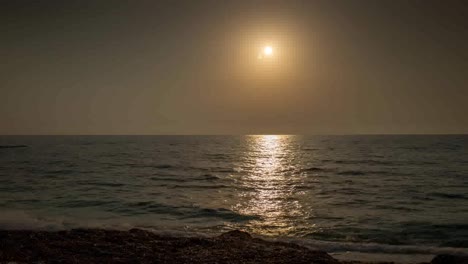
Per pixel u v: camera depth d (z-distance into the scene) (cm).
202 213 1955
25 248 1091
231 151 8519
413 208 2084
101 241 1184
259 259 1027
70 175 3684
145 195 2520
